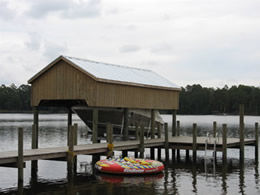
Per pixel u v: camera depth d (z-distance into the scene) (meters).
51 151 23.42
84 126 82.62
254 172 26.95
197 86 181.00
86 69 30.12
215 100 166.12
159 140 33.16
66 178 24.09
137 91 33.75
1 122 92.12
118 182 22.94
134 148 29.14
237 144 32.22
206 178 24.69
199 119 135.38
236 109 166.12
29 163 30.28
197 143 30.72
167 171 26.89
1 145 41.56
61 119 117.56
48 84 31.28
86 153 24.89
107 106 30.25
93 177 24.25
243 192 21.30
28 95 173.75
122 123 37.16
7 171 26.56
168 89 37.69
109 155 26.48
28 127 71.94
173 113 39.72
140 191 20.92
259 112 158.62
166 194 20.42
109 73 32.16
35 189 21.22
